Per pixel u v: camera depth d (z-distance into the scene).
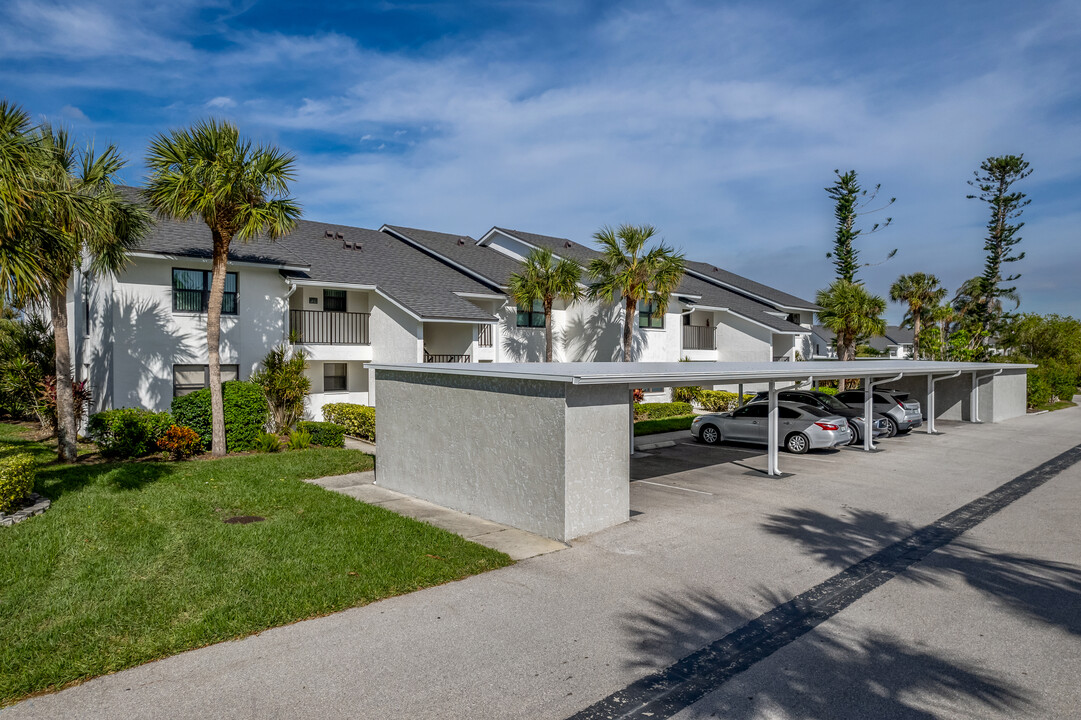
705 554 8.45
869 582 7.50
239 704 4.69
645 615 6.46
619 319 25.67
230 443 15.45
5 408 21.06
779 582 7.46
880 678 5.25
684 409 25.23
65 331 13.40
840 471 14.44
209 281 17.56
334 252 22.03
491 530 9.54
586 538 9.10
